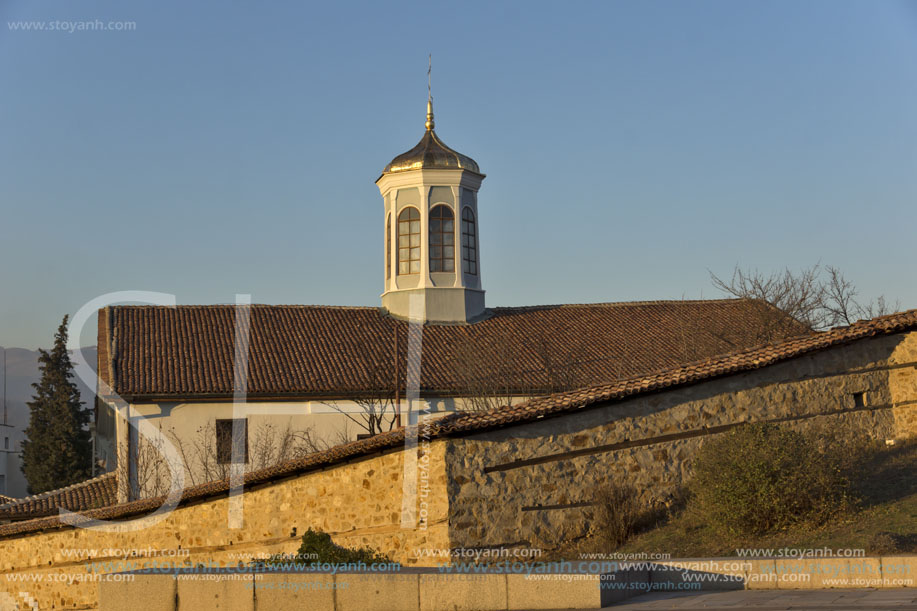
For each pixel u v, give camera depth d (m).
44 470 55.41
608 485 18.91
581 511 18.75
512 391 32.16
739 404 20.20
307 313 38.12
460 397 32.38
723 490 16.52
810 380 20.98
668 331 37.28
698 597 13.06
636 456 19.27
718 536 16.64
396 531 18.50
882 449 20.78
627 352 35.25
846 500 16.42
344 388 31.83
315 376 32.53
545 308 40.47
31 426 56.91
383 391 31.95
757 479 16.34
